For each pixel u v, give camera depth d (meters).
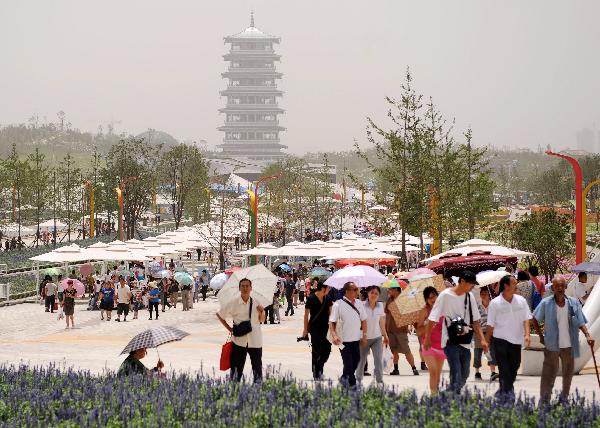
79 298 64.00
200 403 13.11
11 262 87.56
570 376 16.33
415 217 61.25
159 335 17.06
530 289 25.59
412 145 61.00
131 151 135.38
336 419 11.95
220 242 86.19
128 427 12.10
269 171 182.62
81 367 25.97
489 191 67.62
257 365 18.34
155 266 73.88
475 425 11.68
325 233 128.75
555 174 190.00
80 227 149.75
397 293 22.70
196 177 135.25
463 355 15.70
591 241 75.19
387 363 22.12
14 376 16.80
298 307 57.41
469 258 36.09
